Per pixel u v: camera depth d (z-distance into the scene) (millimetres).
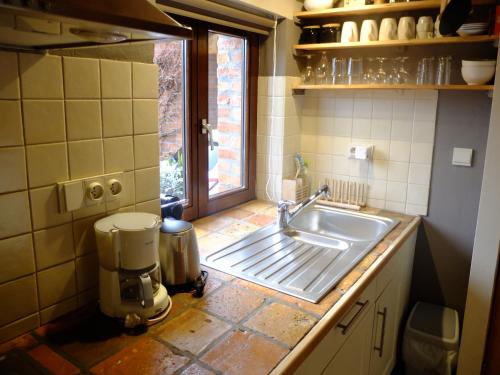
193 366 926
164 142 1809
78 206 1080
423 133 2049
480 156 1947
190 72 1837
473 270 1779
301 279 1382
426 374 1972
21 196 972
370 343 1632
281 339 1032
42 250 1036
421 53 1997
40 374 889
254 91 2232
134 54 1176
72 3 621
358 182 2270
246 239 1750
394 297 1896
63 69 1009
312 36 2113
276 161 2260
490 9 1663
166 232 1223
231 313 1148
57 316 1098
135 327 1045
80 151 1075
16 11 588
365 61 2133
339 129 2268
